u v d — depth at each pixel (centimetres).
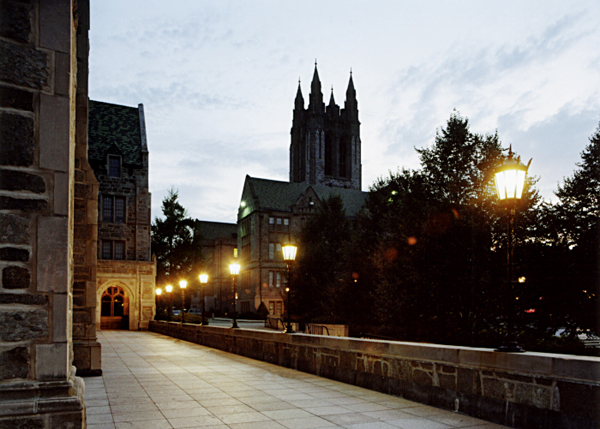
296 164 9562
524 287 1948
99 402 774
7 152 436
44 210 445
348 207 7194
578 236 2152
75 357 1085
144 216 3750
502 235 2102
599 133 2442
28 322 428
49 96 457
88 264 1125
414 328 2328
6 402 405
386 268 2514
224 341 1797
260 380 1020
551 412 572
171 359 1473
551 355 590
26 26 454
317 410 719
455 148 2439
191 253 5259
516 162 709
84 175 1159
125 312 3584
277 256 6638
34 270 435
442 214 2223
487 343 1961
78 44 1142
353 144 9388
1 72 440
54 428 411
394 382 841
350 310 3275
